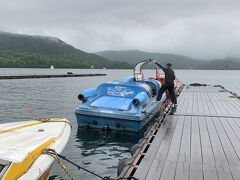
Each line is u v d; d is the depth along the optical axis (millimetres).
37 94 29656
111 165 10086
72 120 17000
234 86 53344
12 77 49719
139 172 7293
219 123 12695
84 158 10664
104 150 11555
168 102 19172
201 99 20859
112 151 11469
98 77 70188
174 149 9062
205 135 10695
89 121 13805
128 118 13172
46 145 8031
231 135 10727
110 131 13695
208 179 6945
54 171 9383
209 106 17547
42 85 40531
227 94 24344
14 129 9188
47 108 21078
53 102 24141
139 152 8852
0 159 6363
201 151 8898
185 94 24219
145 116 13641
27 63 169500
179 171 7387
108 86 15125
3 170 6148
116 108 13562
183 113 14984
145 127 14398
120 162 8273
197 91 26938
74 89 36000
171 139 10141
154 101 16125
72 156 10836
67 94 30406
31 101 24375
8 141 7941
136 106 13539
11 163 6289
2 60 158125
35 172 6645
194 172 7336
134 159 8258
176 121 13055
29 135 8719
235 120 13375
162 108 18016
